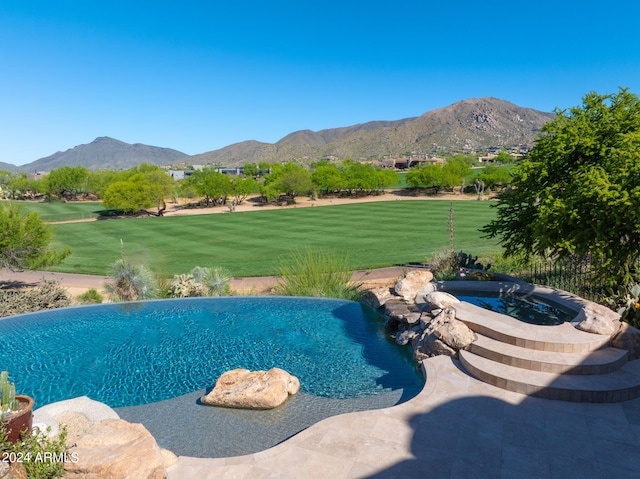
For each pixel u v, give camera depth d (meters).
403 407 7.43
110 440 5.66
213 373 10.48
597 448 6.17
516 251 17.06
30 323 14.56
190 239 42.88
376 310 15.12
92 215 73.56
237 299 17.05
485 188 96.56
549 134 15.20
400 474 5.64
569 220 12.21
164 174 76.75
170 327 13.97
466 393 7.91
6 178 129.00
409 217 56.06
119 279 18.47
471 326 10.00
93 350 12.12
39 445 5.07
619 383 7.75
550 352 8.70
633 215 10.70
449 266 18.36
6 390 5.55
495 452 6.10
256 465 5.94
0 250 23.55
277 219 58.69
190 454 6.88
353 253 32.34
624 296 11.62
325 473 5.71
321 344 12.21
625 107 14.02
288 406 8.48
